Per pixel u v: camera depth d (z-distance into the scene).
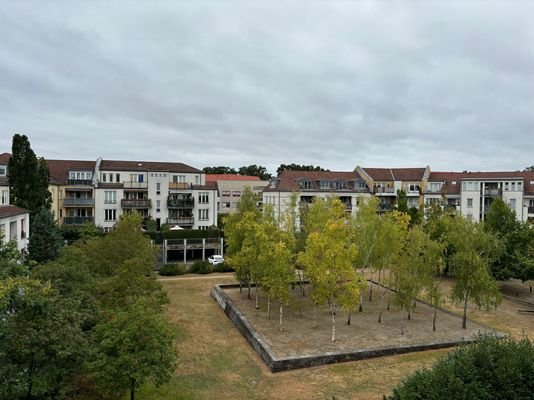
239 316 24.67
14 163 37.88
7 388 10.91
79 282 17.17
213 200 58.28
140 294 16.83
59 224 49.31
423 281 23.31
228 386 16.70
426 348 20.55
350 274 21.02
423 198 64.19
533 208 56.03
